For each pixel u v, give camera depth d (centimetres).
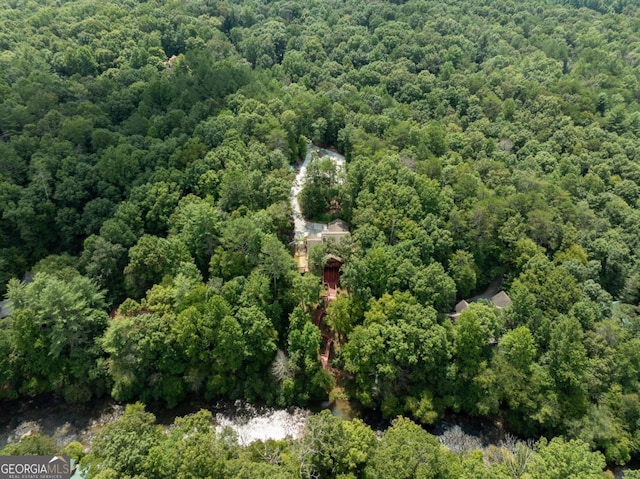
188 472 5434
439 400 8044
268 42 18750
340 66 17312
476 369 8019
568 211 10788
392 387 8150
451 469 6269
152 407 8044
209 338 7906
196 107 12569
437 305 8600
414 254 9069
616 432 7612
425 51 17612
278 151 11656
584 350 7756
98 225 9569
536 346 8275
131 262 8531
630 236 10562
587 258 10131
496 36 19338
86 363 7875
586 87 16025
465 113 15312
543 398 7738
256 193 10325
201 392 8275
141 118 11931
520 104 15612
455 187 10794
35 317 7644
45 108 11788
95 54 15100
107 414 7931
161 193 9838
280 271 8625
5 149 9925
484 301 9256
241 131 12062
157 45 16712
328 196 11431
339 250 9388
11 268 9212
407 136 12875
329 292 9312
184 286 8125
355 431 6550
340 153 14488
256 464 5922
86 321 7894
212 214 9162
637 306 9725
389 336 7969
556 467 6072
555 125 14200
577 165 12838
